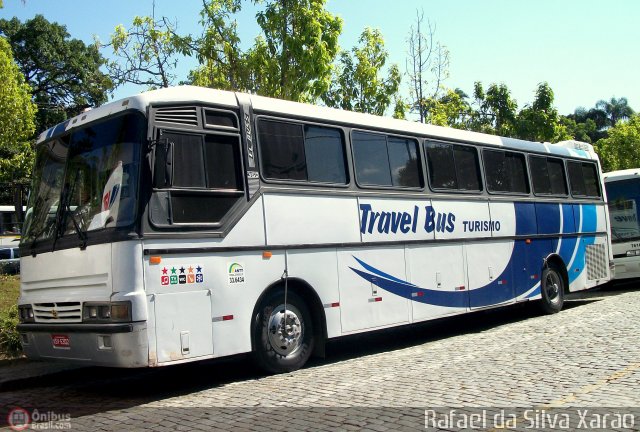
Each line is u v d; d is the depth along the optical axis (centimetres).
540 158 1458
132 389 836
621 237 1852
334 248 943
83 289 754
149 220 727
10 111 2255
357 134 1014
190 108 795
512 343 1038
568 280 1487
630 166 3972
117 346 699
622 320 1211
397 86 1792
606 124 10038
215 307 779
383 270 1018
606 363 816
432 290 1109
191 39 1476
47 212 830
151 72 1490
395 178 1070
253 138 857
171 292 735
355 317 962
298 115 923
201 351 757
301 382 798
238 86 1448
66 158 828
